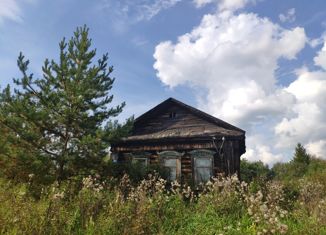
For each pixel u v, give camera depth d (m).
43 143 11.80
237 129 17.98
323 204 10.35
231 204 10.44
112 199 9.93
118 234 7.50
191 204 11.15
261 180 15.46
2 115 11.59
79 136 12.66
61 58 12.90
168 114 20.52
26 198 8.11
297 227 8.98
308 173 36.84
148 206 8.88
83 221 7.83
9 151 11.35
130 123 13.44
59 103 12.39
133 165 14.55
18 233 6.30
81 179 12.12
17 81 12.53
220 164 17.27
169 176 17.69
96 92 12.96
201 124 19.33
